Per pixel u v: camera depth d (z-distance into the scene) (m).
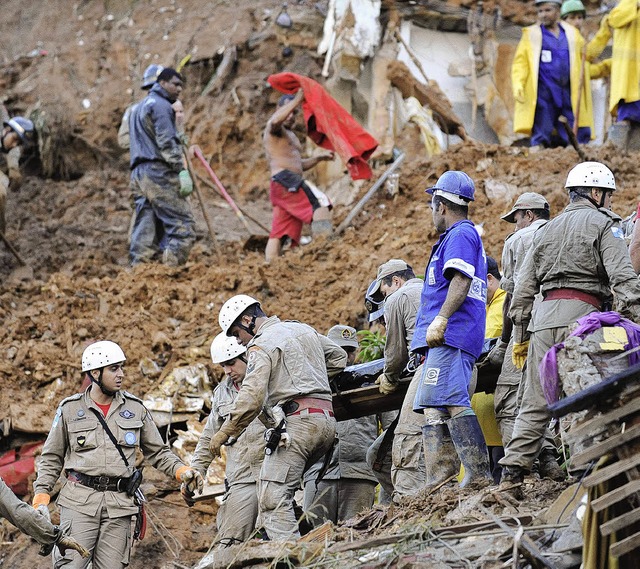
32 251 46.31
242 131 53.62
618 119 45.22
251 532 25.81
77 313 37.53
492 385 25.09
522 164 42.34
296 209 40.91
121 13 60.03
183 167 40.81
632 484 17.11
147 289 38.34
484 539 19.64
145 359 35.31
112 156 54.78
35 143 54.31
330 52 51.81
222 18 57.12
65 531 24.27
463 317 22.66
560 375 18.86
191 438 33.12
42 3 61.72
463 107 54.09
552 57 46.31
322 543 21.91
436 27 54.28
